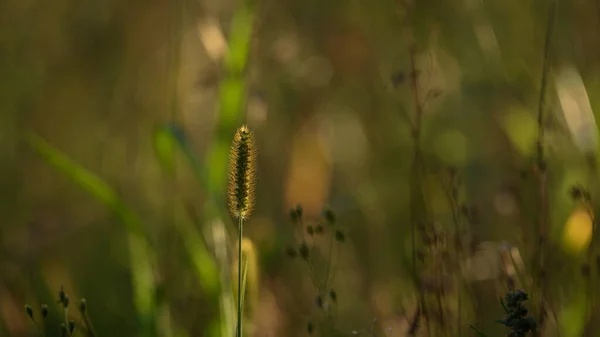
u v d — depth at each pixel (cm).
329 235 485
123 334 455
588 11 557
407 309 418
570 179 468
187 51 554
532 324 306
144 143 568
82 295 484
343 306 449
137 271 426
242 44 456
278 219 511
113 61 612
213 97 527
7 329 439
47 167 575
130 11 621
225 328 381
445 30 607
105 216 546
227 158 441
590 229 413
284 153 548
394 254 489
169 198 500
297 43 579
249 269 385
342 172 585
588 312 387
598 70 545
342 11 636
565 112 487
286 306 437
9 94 596
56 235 530
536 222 406
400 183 536
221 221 420
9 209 542
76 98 608
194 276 451
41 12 624
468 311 407
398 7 522
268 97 564
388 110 579
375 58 604
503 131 545
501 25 580
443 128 573
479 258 438
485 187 516
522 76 562
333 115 603
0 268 473
